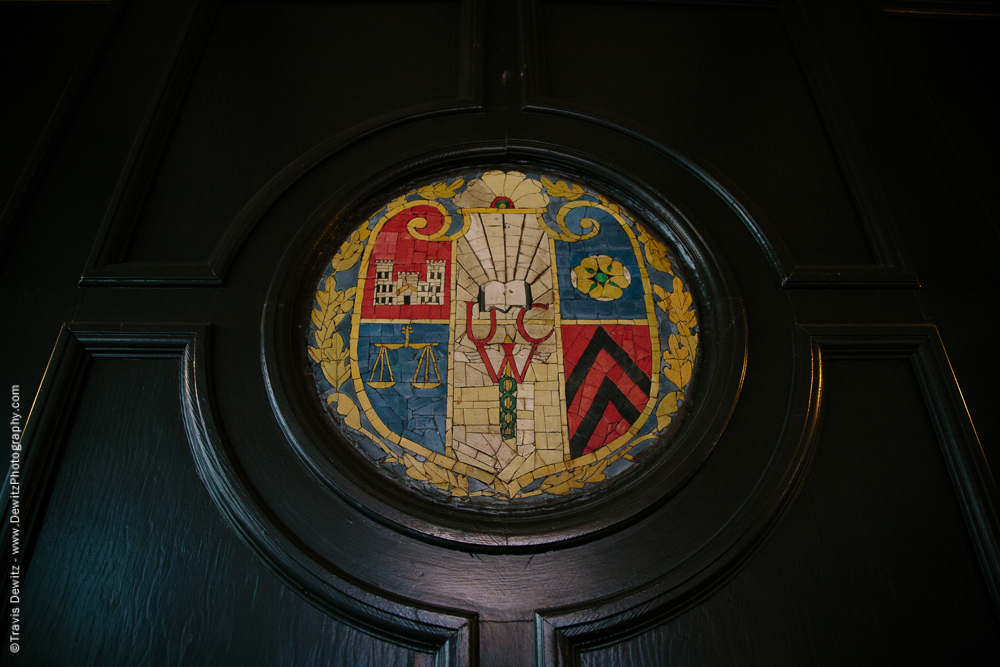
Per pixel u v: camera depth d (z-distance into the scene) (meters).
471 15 1.55
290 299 1.19
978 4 1.67
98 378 1.14
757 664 0.96
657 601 0.98
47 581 0.98
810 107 1.49
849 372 1.19
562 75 1.50
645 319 1.21
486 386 1.14
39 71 1.48
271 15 1.57
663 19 1.60
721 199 1.34
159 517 1.03
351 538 1.02
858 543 1.05
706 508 1.06
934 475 1.11
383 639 0.97
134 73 1.48
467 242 1.27
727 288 1.22
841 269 1.27
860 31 1.63
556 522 1.03
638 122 1.43
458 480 1.07
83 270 1.21
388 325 1.19
